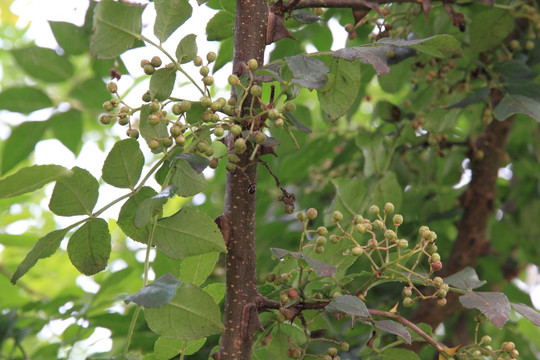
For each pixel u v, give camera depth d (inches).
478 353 46.6
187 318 43.8
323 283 48.9
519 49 57.7
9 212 76.5
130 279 57.9
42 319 55.9
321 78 44.5
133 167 45.4
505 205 71.3
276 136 55.9
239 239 46.3
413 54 53.4
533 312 45.9
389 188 55.2
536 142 69.7
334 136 66.8
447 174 63.6
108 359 46.3
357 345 56.5
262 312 47.4
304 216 47.2
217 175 64.7
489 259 66.1
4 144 56.6
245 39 47.0
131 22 45.5
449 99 58.9
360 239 49.6
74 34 56.9
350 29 50.4
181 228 44.9
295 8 48.0
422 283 46.6
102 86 57.7
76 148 57.8
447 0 53.2
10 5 77.8
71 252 45.6
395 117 57.8
